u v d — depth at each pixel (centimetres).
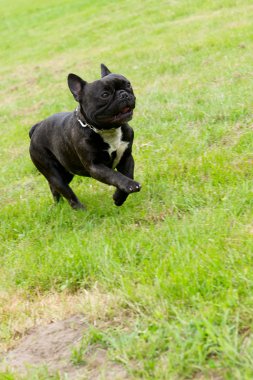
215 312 384
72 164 682
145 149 844
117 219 614
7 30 3616
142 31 2289
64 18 3397
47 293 516
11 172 995
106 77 598
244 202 573
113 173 602
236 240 480
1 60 2816
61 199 756
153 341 376
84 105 602
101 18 2955
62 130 669
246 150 716
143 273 470
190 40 1714
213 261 444
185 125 913
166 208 622
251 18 1783
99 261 520
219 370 343
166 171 721
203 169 691
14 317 484
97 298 460
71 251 555
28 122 1373
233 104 923
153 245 524
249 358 337
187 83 1186
